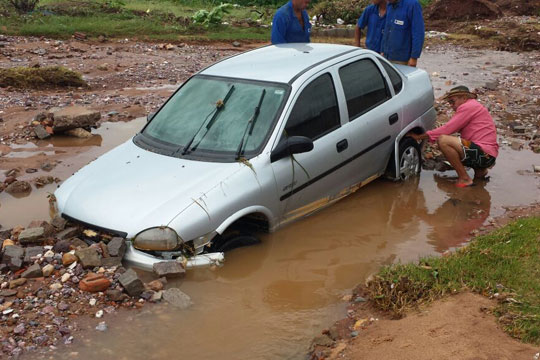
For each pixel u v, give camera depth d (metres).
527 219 6.07
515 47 20.02
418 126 7.71
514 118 10.37
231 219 5.39
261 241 5.93
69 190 5.86
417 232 6.30
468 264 5.13
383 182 7.59
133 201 5.41
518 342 4.05
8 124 9.69
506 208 6.88
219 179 5.48
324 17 24.42
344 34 21.20
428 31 23.44
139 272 5.22
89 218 5.42
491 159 7.47
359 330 4.52
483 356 3.91
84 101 11.22
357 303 4.95
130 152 6.18
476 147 7.36
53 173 7.78
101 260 5.17
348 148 6.57
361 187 7.37
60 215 5.72
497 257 5.22
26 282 5.02
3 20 18.61
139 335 4.44
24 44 16.61
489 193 7.30
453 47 20.19
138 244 5.17
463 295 4.72
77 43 17.52
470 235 6.22
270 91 6.17
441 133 7.47
